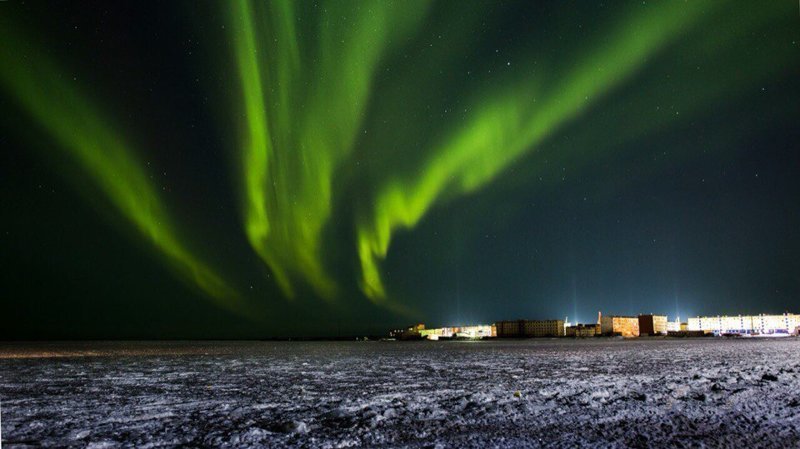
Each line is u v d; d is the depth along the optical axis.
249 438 6.76
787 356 26.42
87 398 11.27
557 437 6.68
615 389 11.52
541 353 34.22
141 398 11.19
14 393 12.36
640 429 7.11
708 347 43.88
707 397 9.92
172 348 61.66
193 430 7.38
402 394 11.36
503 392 11.23
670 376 14.73
